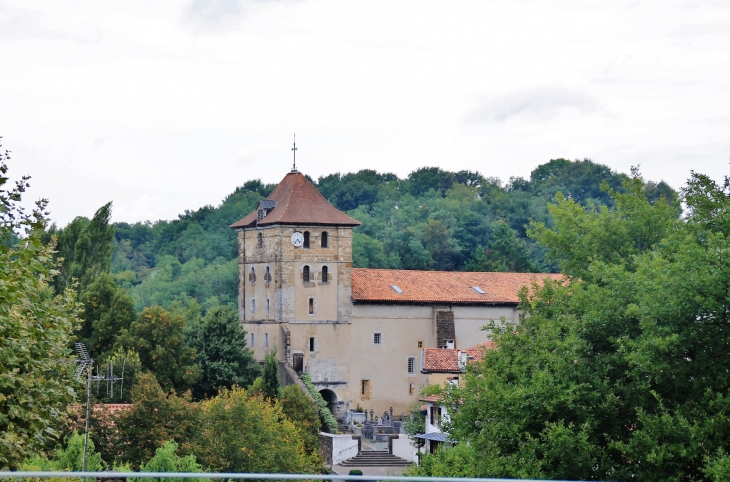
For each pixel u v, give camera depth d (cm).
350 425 11912
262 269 13050
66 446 7356
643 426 4856
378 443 11275
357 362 12694
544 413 5097
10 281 3641
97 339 11912
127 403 9688
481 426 5684
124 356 10831
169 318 11756
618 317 5353
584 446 4784
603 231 7244
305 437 10125
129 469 6994
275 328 12669
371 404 12706
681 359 4856
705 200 5584
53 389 4075
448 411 6081
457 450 5866
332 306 12662
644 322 4891
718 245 4941
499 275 13625
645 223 7219
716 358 4806
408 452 10569
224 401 8812
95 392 9300
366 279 13125
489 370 5709
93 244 13338
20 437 3856
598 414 5044
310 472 8950
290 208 12712
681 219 7119
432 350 9969
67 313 4309
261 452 8125
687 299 4803
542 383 5078
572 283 6262
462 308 12925
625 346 5147
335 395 12594
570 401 4956
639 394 5000
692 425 4650
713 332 4834
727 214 5366
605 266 5869
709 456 4434
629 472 4806
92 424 7656
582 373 5150
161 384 11331
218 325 12231
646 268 5309
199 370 11669
